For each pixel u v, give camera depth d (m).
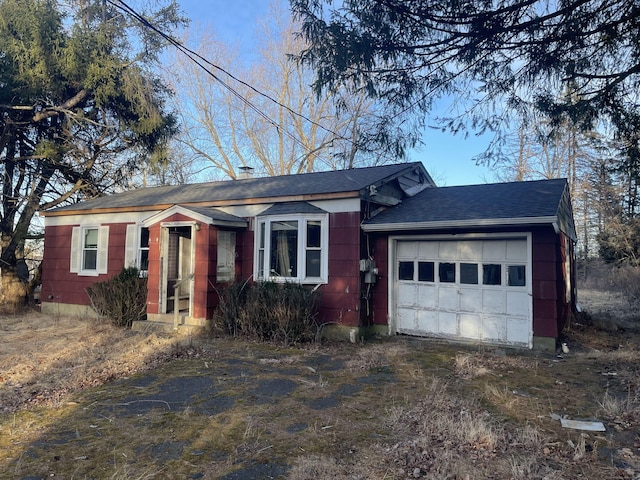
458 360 7.00
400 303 9.79
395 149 6.04
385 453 3.77
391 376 6.30
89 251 13.13
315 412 4.80
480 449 3.81
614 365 6.86
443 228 8.77
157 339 8.76
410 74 5.50
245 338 8.99
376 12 4.83
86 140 15.90
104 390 5.64
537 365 6.92
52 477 3.39
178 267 11.92
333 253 9.45
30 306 14.91
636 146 6.58
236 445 3.96
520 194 9.80
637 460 3.63
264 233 10.21
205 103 26.16
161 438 4.13
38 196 15.61
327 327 9.34
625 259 19.97
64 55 13.20
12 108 12.99
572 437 4.11
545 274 8.27
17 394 5.45
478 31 4.88
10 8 12.47
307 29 4.97
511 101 5.77
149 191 14.63
